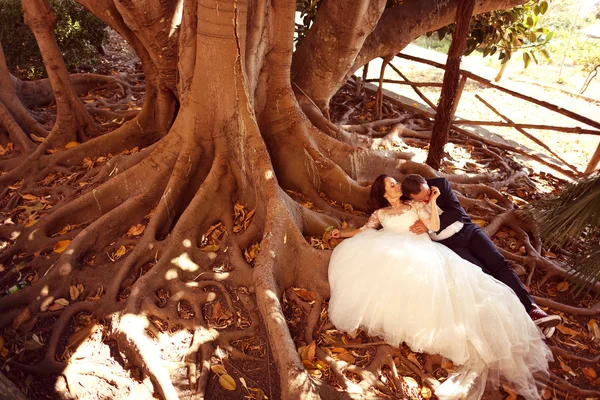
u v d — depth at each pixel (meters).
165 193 4.01
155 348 3.14
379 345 3.29
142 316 3.27
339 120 6.74
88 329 3.24
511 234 4.66
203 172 4.25
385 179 3.72
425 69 11.02
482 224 4.66
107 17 4.70
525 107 9.71
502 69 10.80
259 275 3.42
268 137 4.62
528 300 3.53
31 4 4.66
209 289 3.58
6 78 5.62
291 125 4.59
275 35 4.35
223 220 4.08
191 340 3.22
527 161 6.45
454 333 3.07
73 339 3.18
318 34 5.21
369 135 6.26
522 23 6.89
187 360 3.08
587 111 9.73
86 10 7.45
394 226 3.64
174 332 3.26
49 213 4.29
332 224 4.28
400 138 6.20
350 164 4.75
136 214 4.11
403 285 3.17
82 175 4.85
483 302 3.19
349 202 4.57
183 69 4.14
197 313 3.36
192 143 4.16
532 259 4.24
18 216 4.39
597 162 5.81
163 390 2.85
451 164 5.91
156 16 4.27
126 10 4.16
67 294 3.52
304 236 4.16
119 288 3.49
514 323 3.19
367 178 4.83
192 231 3.86
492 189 5.15
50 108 6.62
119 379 2.96
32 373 2.93
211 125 4.15
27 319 3.29
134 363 3.08
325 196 4.64
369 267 3.34
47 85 6.62
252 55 4.12
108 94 7.11
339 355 3.23
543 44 7.10
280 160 4.63
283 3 4.23
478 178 5.46
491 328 3.11
